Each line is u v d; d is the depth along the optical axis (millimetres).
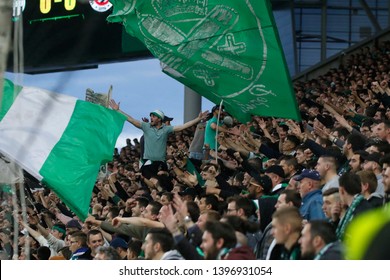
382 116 26031
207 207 18688
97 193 34469
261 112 22234
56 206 34062
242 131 27656
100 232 19891
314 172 16625
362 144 19469
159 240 13852
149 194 26016
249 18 21547
